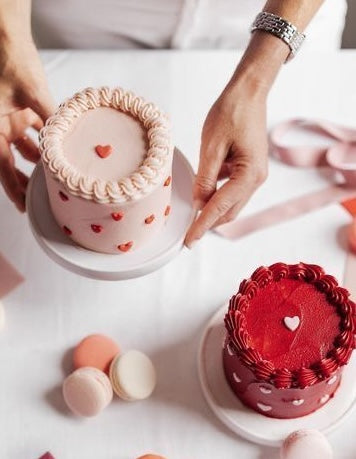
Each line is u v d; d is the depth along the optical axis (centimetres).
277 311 83
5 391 89
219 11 105
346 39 149
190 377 89
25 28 90
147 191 77
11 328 92
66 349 91
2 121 91
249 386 83
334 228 97
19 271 94
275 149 102
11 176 91
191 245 86
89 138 80
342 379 88
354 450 86
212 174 87
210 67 107
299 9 87
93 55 107
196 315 92
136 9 106
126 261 83
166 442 87
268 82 88
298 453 82
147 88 106
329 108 105
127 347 91
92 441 87
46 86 90
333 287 83
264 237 96
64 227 83
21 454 86
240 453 86
